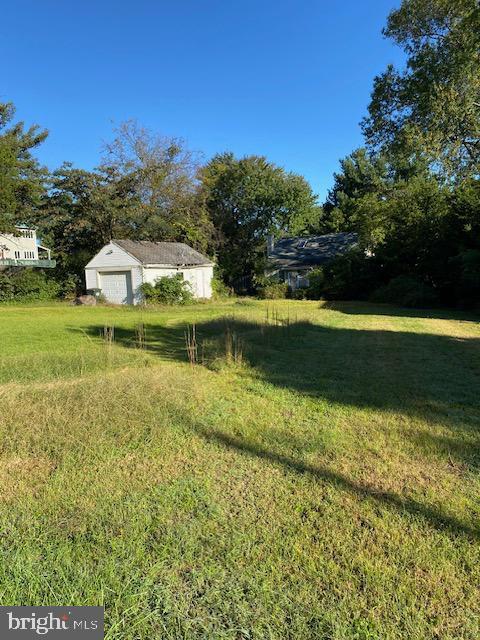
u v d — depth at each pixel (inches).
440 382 223.1
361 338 382.9
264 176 1577.3
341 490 113.5
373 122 978.7
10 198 895.7
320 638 68.3
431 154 813.2
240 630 69.4
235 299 1082.7
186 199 1268.5
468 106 780.0
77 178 1027.9
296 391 205.5
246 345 302.8
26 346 339.0
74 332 428.1
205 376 232.7
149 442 142.5
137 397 171.5
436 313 645.9
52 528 95.0
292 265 1268.5
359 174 1704.0
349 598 76.7
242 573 82.3
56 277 1048.2
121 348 321.4
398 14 858.1
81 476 120.3
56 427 146.3
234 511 103.3
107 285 935.0
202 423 160.6
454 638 69.0
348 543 91.7
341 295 1004.6
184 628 69.4
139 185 1151.0
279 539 92.5
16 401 167.9
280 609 73.9
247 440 146.0
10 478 119.0
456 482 118.4
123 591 76.3
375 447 140.8
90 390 177.8
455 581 81.2
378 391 205.6
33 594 75.0
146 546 89.3
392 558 87.1
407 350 320.8
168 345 343.6
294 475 121.7
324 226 1770.4
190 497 109.0
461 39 791.7
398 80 919.0
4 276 943.0
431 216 871.1
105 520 98.2
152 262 906.7
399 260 924.6
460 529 96.9
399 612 73.8
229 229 1558.8
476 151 830.5
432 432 154.1
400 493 112.3
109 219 1065.5
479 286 703.7
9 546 88.7
